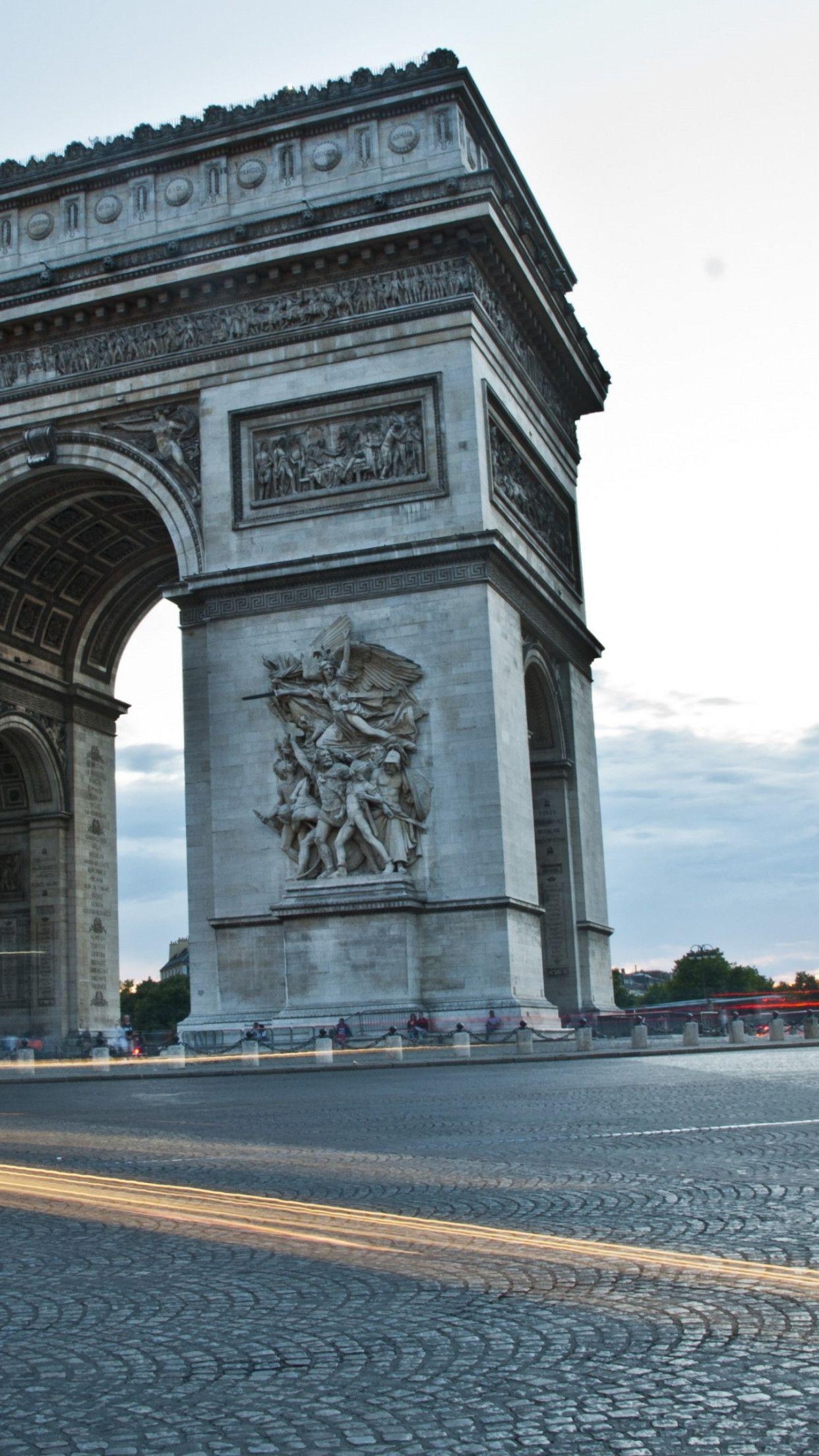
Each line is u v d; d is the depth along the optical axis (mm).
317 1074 56281
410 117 76875
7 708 92125
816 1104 33875
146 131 81188
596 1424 10492
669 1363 11891
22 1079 63938
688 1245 16719
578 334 93250
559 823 86250
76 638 98125
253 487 75750
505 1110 35000
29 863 96188
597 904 88938
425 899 69125
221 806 73062
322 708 71750
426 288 74625
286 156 78625
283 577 73500
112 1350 13086
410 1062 58250
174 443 78125
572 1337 12836
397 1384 11656
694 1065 53156
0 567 88000
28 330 81125
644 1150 25828
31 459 80875
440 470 72625
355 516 73562
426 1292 14891
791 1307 13594
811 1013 98062
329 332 75688
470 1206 20094
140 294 78250
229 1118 36625
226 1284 15773
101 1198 22594
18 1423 10969
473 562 71125
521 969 69688
